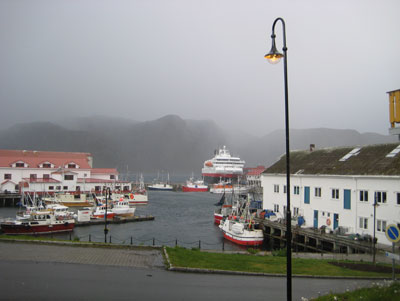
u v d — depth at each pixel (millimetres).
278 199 48188
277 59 11727
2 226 41781
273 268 20953
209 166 181500
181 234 50156
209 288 15438
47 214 45844
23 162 85438
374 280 19359
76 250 22328
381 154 36875
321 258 26953
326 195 39656
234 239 43031
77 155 102625
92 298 12898
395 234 13844
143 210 80312
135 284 15242
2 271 16172
